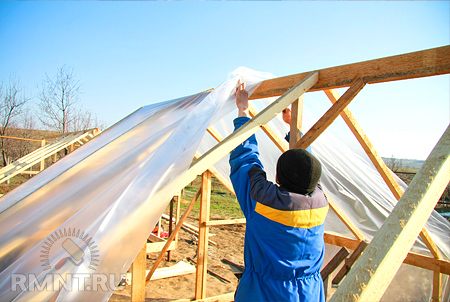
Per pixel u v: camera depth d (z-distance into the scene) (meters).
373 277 0.87
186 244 7.79
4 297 1.48
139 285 2.90
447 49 1.75
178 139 1.76
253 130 1.80
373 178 3.70
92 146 3.79
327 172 3.95
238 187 1.62
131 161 2.39
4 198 3.10
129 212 1.44
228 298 4.33
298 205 1.45
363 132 2.59
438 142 1.26
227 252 7.50
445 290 3.97
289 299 1.38
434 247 3.35
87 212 1.76
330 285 3.12
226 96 2.31
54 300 1.27
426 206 1.05
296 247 1.44
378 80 2.05
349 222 3.92
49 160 17.59
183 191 15.61
